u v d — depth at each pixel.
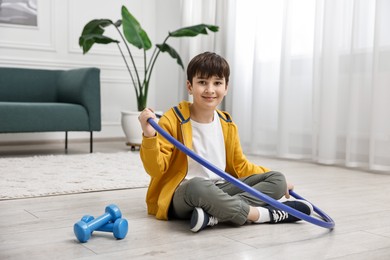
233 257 1.15
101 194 2.01
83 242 1.26
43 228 1.43
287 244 1.26
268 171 1.62
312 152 3.13
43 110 3.25
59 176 2.38
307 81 3.19
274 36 3.45
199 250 1.20
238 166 1.63
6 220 1.53
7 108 3.13
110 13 4.56
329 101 2.94
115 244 1.25
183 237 1.32
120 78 4.64
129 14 3.61
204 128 1.56
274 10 3.43
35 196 1.94
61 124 3.32
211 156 1.55
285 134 3.27
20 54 4.12
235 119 3.74
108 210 1.36
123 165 2.80
